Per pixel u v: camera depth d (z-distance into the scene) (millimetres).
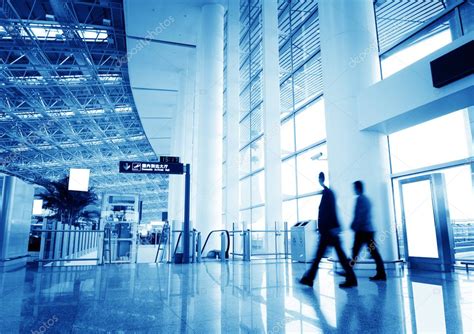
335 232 4570
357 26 6676
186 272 6383
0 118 25625
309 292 4090
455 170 6477
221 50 14453
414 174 6992
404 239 6727
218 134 13938
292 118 11336
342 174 6402
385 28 8344
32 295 3963
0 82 19656
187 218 8742
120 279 5363
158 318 2887
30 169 39531
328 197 4656
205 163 13617
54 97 22906
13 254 7492
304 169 10531
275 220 10445
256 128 14500
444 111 5578
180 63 19375
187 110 18734
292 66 11383
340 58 6664
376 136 6438
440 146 6504
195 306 3344
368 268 5852
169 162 8828
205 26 14312
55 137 30297
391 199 6352
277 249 10344
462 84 4836
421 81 5387
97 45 17500
